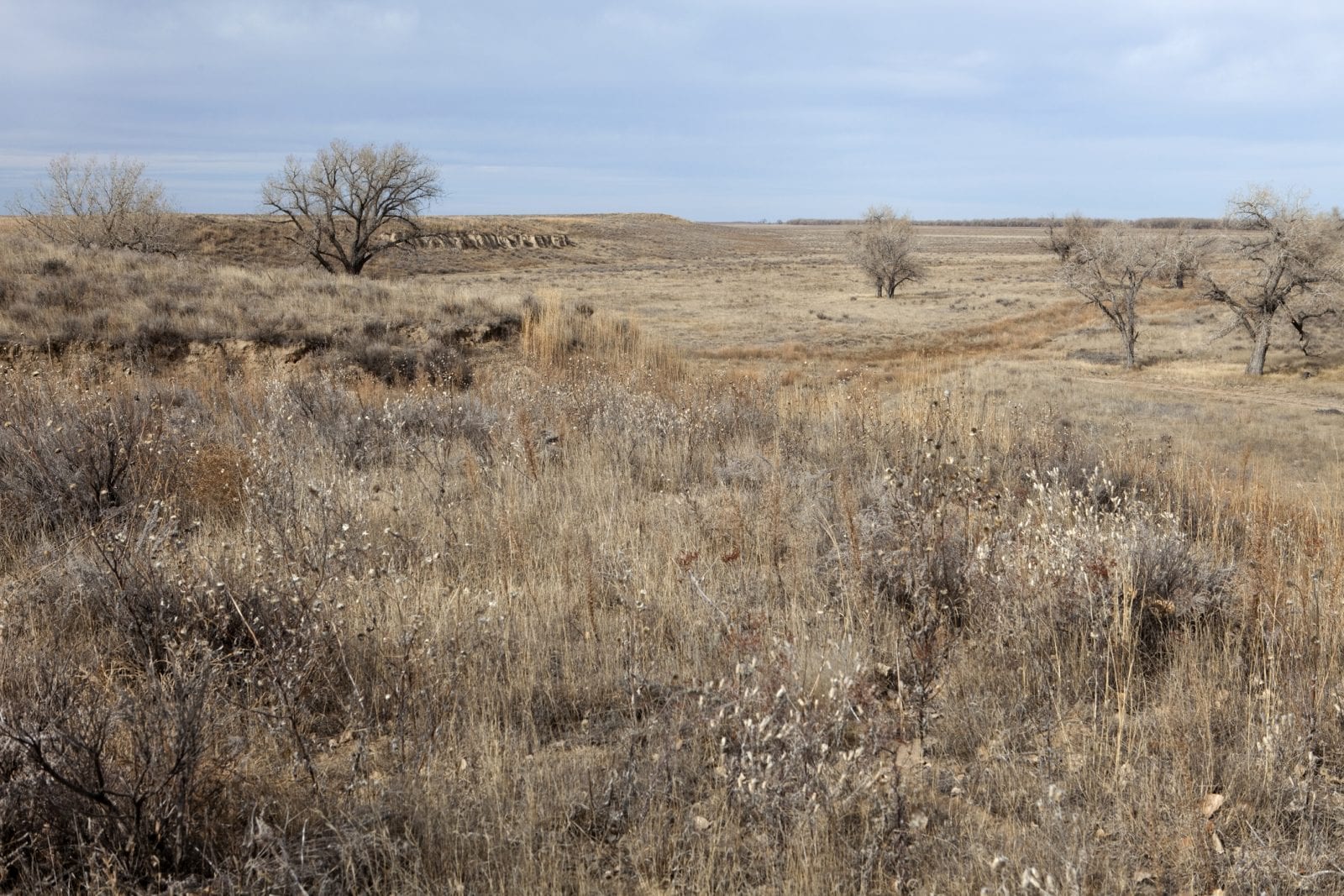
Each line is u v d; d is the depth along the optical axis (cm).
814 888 281
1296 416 2494
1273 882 296
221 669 393
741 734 349
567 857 300
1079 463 884
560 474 798
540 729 393
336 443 871
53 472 644
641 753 360
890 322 5297
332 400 1054
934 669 406
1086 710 409
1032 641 460
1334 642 438
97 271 2148
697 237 17175
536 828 314
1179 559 532
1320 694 386
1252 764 355
